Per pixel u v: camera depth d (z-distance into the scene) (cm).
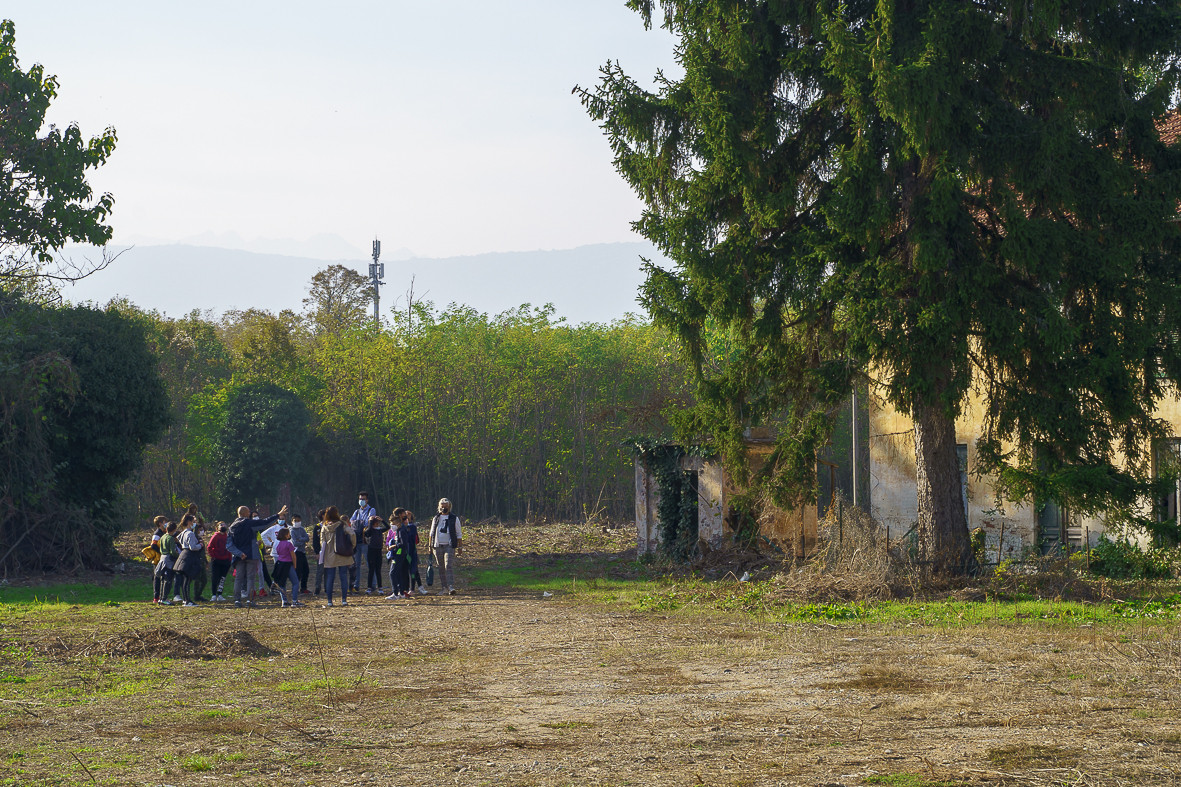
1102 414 1694
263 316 7650
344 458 5488
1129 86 1786
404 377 5191
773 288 1833
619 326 5222
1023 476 1652
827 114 1841
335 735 739
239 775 621
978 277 1598
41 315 2689
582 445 4834
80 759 674
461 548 3316
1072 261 1628
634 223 1941
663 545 2616
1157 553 1903
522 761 648
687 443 2056
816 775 591
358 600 1964
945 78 1538
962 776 580
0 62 2439
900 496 2561
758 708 816
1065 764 602
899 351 1608
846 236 1672
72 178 2525
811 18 1759
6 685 999
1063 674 927
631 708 833
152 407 2972
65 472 2819
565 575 2452
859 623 1412
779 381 1936
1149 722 714
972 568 1820
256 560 1906
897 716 764
